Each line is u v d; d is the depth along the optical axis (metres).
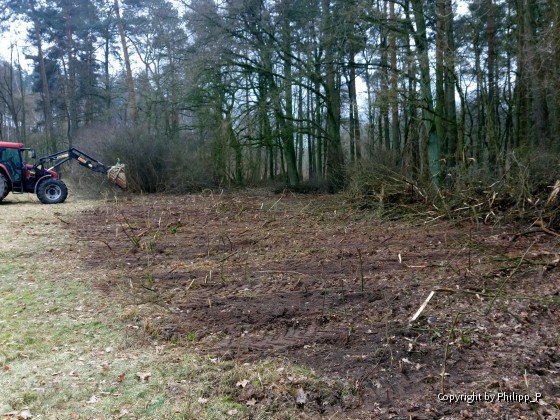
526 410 3.26
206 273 6.66
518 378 3.66
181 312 5.17
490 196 9.97
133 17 28.73
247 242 8.71
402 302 5.28
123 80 28.66
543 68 11.84
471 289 5.48
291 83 17.88
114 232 9.85
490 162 12.77
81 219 11.72
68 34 33.28
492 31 15.76
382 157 13.91
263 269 6.82
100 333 4.61
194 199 16.16
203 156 19.27
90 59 35.09
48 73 37.31
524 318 4.71
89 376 3.71
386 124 19.42
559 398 3.39
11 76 37.28
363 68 16.48
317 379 3.67
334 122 19.30
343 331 4.57
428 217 10.53
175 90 19.69
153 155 18.91
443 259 7.04
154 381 3.64
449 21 13.30
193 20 17.67
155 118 24.20
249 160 21.64
